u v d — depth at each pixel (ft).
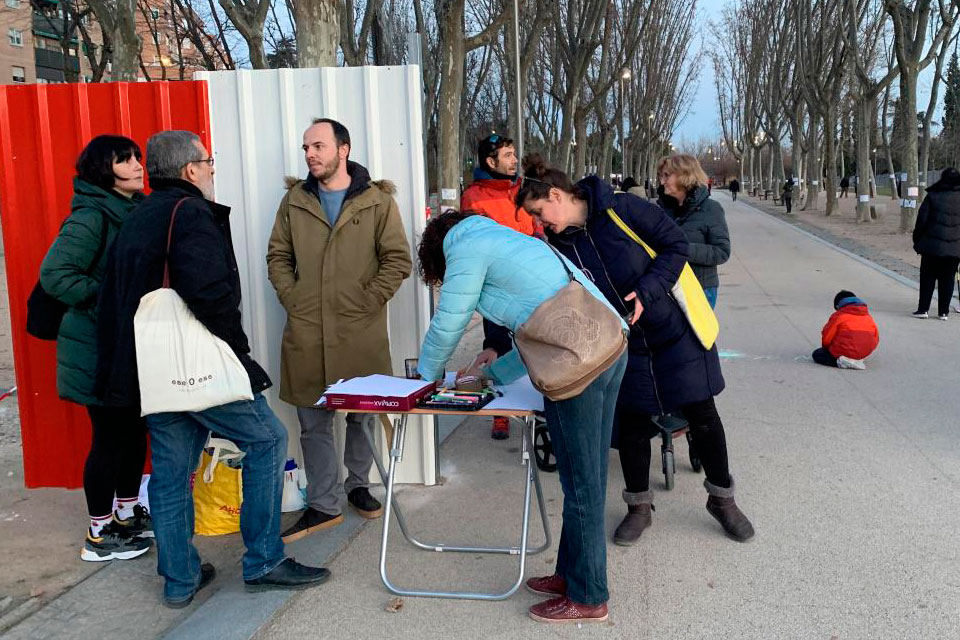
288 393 13.08
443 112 39.75
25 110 13.80
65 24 64.08
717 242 15.57
